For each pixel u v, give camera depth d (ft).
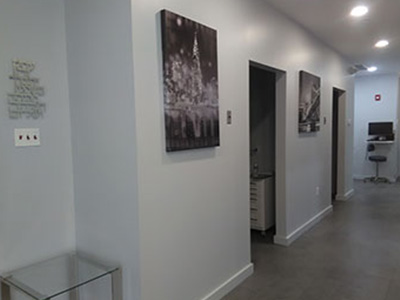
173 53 7.28
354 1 11.09
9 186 6.98
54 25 7.65
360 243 13.16
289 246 12.96
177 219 7.73
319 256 11.93
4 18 6.83
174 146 7.40
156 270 7.23
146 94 6.87
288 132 13.09
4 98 6.85
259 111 15.23
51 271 7.50
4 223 6.92
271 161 14.98
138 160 6.76
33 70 7.30
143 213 6.90
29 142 7.25
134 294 7.04
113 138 7.09
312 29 14.21
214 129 8.64
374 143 27.48
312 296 9.14
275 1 11.03
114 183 7.18
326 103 17.03
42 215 7.54
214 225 8.93
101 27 7.06
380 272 10.54
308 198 15.21
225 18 9.15
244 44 10.00
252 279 10.19
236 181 9.84
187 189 8.00
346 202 20.21
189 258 8.09
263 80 15.10
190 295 8.14
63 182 7.89
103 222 7.50
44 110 7.51
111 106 7.06
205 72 8.24
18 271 7.13
